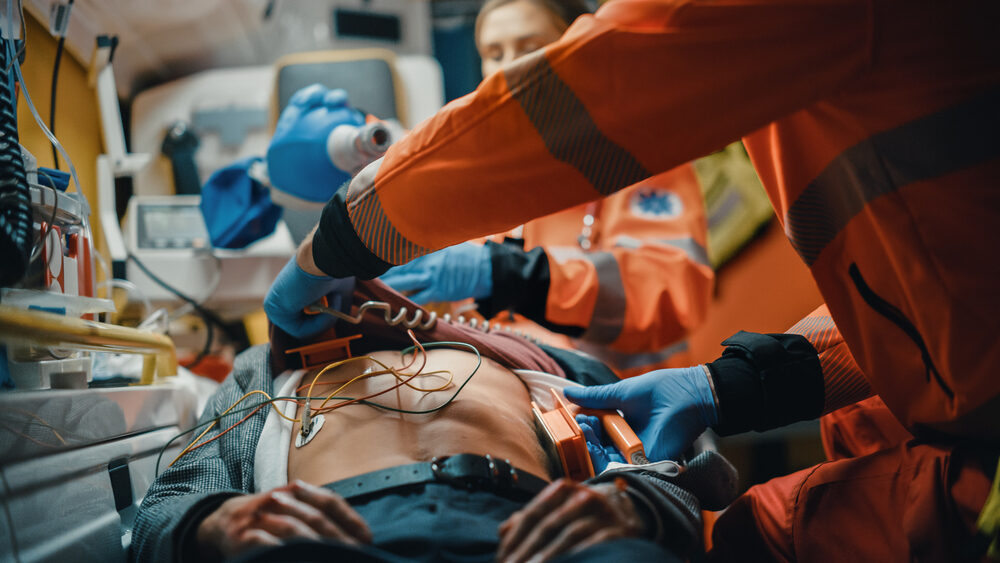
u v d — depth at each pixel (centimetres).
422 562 56
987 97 61
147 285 166
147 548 67
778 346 93
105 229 164
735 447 219
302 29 266
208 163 211
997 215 62
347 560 52
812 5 59
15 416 62
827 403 91
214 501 66
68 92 157
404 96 214
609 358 167
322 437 79
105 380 108
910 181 66
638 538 56
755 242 245
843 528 80
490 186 70
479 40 194
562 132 65
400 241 77
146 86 234
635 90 62
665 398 91
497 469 70
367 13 275
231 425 89
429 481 68
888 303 73
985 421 67
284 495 59
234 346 203
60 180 92
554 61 64
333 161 136
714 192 249
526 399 95
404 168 73
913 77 62
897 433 96
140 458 94
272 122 203
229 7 214
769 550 90
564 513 55
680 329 148
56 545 66
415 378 88
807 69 60
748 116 62
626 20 62
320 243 83
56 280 84
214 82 218
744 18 59
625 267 146
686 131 64
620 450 86
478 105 69
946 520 69
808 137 75
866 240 72
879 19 59
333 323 100
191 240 171
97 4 168
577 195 69
